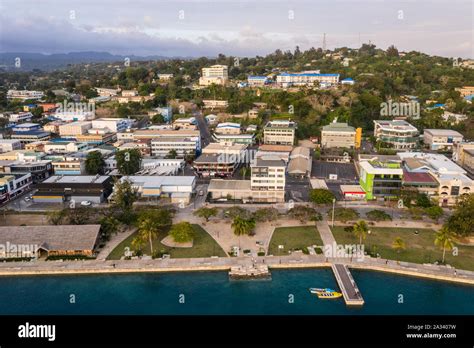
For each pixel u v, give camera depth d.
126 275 131.12
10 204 188.62
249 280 127.25
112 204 177.38
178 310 114.19
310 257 138.00
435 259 135.62
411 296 119.25
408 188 182.88
